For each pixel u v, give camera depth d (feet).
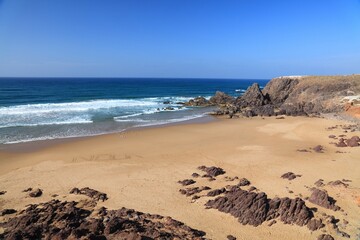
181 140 126.41
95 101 257.34
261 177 83.35
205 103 257.96
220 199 67.10
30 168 90.94
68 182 80.53
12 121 157.28
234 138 129.90
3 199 70.08
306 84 229.66
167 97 329.31
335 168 88.58
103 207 66.03
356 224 58.95
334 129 140.36
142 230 55.52
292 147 113.09
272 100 244.22
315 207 64.90
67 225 56.08
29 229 53.01
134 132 142.31
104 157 102.06
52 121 161.38
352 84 208.95
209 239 54.80
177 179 82.79
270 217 61.11
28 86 448.65
